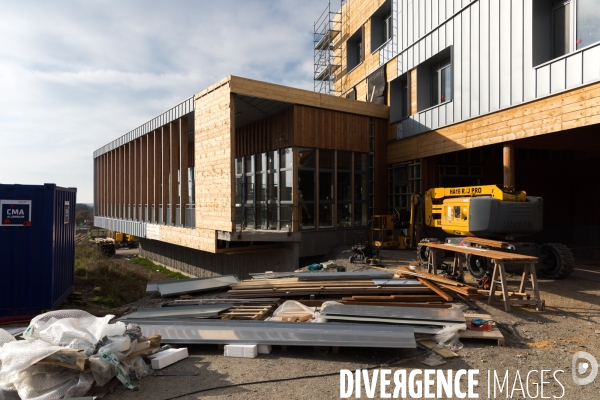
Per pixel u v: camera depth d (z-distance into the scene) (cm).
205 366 530
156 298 995
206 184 1556
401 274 992
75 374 439
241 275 1722
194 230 1655
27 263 988
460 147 1399
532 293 862
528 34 1115
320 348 580
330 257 1514
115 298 1376
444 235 1616
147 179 2245
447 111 1459
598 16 966
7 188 971
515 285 951
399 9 1772
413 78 1680
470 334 592
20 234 982
